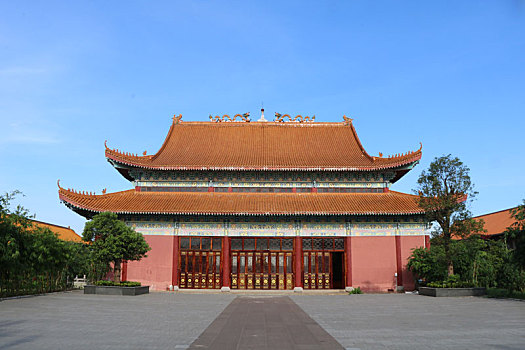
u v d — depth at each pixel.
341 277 47.97
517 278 32.59
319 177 46.38
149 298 32.44
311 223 43.88
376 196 45.03
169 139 52.62
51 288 35.66
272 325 18.86
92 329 17.12
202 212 41.19
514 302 28.92
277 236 43.69
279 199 44.47
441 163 35.47
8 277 29.45
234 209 41.91
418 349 13.52
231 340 15.17
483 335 16.08
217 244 43.69
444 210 35.59
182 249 43.62
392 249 43.03
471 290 34.03
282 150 50.44
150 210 41.22
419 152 43.25
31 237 31.92
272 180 46.28
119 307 25.52
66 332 16.33
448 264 36.16
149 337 15.50
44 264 33.25
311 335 16.22
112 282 35.47
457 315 22.25
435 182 35.09
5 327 17.48
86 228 33.97
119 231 34.75
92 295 33.53
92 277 39.50
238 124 55.47
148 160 45.84
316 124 55.88
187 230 43.66
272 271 43.41
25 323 18.58
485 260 38.94
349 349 13.53
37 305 25.70
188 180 46.19
